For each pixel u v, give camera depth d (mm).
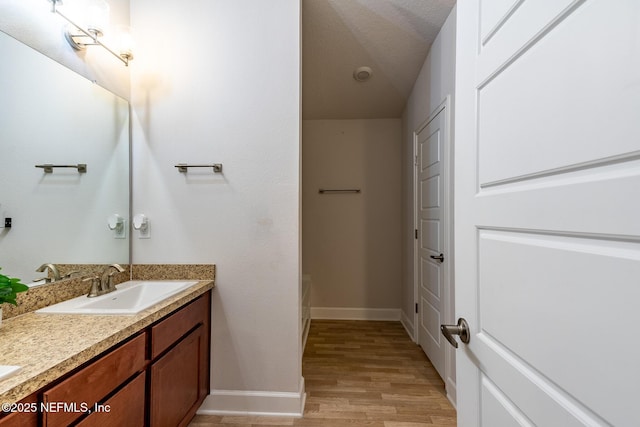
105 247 1562
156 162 1737
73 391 808
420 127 2541
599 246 397
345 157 3357
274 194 1704
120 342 1010
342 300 3340
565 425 444
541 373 498
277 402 1658
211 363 1695
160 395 1210
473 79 731
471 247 736
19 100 1143
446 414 1665
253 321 1699
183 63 1725
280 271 1697
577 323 429
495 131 640
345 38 2252
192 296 1449
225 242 1718
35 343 873
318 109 3170
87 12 1375
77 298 1357
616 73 376
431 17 2002
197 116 1725
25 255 1159
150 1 1730
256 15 1708
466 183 762
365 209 3340
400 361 2297
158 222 1735
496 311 634
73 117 1385
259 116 1707
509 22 589
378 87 2814
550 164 480
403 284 3166
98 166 1525
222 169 1720
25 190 1162
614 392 375
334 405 1740
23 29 1161
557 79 466
